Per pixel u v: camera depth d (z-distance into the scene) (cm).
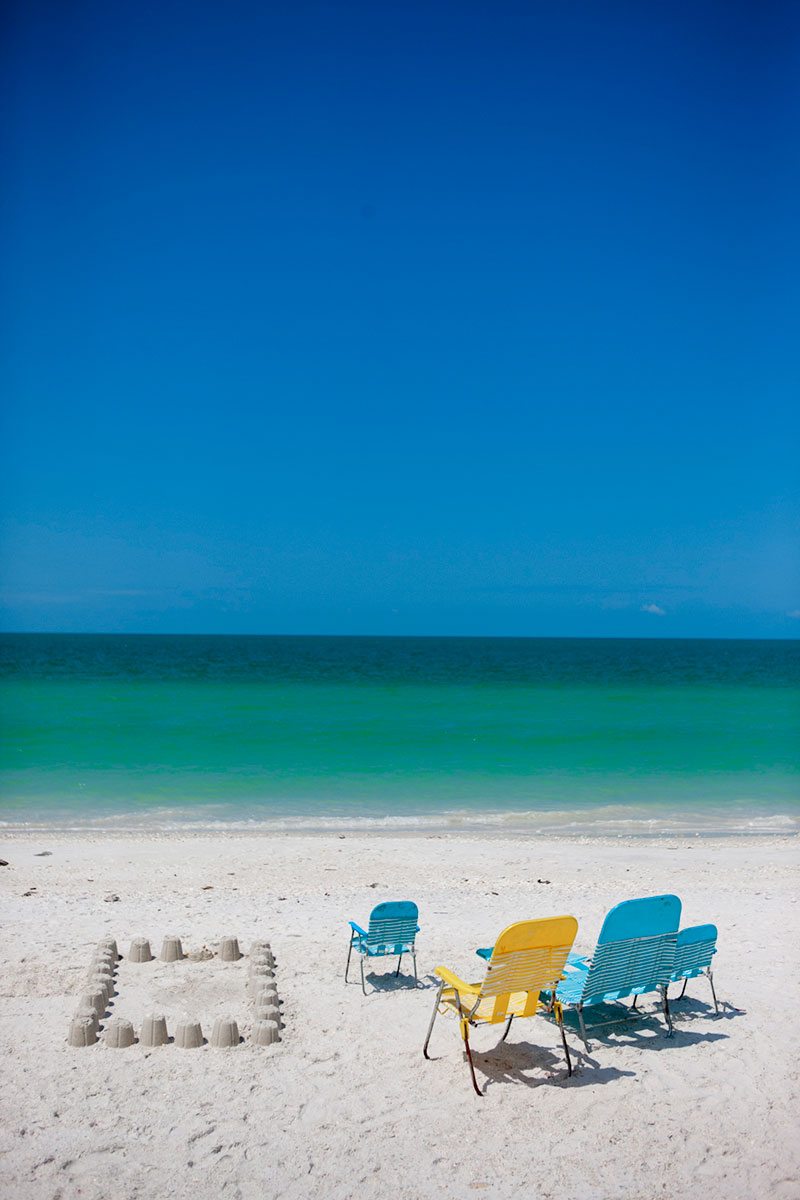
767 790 2033
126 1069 602
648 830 1664
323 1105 557
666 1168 491
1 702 3797
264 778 2100
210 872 1262
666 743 2689
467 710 3609
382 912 750
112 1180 474
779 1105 562
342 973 804
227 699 4019
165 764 2256
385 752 2473
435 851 1449
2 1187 465
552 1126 535
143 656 9638
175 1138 516
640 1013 712
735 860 1410
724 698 4344
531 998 598
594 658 10919
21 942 885
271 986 742
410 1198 462
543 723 3159
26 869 1259
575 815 1778
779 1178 480
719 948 894
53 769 2172
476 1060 624
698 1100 568
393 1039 658
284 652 11925
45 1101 556
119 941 895
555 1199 462
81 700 3906
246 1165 490
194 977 786
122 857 1361
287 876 1242
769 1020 700
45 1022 680
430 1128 531
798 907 1074
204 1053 627
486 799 1917
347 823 1680
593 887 1193
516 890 1168
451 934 940
